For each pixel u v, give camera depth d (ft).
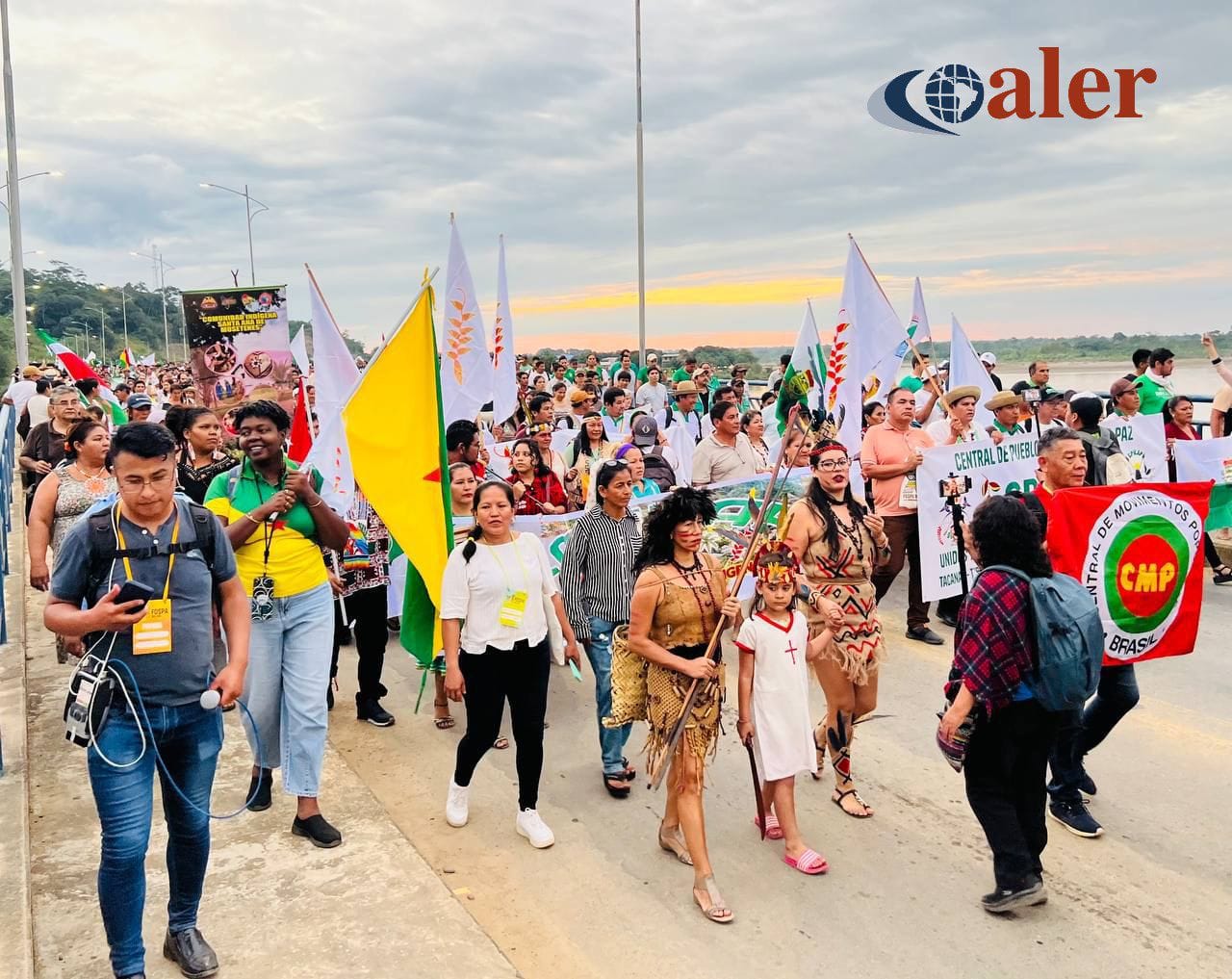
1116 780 18.22
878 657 16.96
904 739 20.40
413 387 18.78
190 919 12.22
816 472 17.30
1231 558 32.96
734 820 17.15
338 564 20.65
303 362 38.86
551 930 13.66
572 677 25.22
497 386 36.81
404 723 21.61
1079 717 14.10
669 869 15.38
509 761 19.69
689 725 14.46
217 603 12.01
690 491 14.85
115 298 454.40
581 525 19.04
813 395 33.47
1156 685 22.99
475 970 12.19
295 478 15.52
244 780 17.89
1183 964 12.80
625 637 15.69
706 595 14.85
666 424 56.44
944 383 44.70
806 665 15.60
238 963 12.30
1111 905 14.20
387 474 18.72
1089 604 13.61
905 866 15.42
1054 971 12.67
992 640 13.41
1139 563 16.53
